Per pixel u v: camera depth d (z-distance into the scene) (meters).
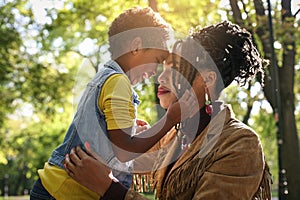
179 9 7.29
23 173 31.94
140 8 2.81
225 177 2.28
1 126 16.61
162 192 2.53
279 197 8.56
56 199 2.54
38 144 27.61
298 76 12.52
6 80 13.55
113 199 2.33
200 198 2.27
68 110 15.08
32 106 15.52
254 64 2.56
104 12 10.94
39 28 13.17
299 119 16.95
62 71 14.38
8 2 12.95
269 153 24.11
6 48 13.11
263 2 8.05
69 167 2.39
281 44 8.73
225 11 8.17
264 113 14.86
